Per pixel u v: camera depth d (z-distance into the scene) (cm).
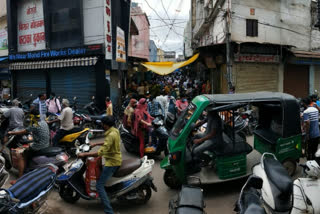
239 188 528
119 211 455
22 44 1524
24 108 1210
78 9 1293
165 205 474
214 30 1828
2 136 717
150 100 942
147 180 461
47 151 543
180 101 978
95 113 1068
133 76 2220
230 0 1469
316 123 610
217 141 493
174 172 520
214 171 520
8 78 1688
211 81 1709
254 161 564
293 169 548
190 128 485
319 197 364
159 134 709
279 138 525
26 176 391
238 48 1387
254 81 1477
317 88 1662
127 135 740
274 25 1608
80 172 457
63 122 707
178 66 1551
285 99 529
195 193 360
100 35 1249
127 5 1459
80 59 1244
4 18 1719
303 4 1694
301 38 1706
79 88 1316
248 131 931
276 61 1499
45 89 1430
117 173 444
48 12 1364
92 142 896
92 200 496
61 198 505
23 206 349
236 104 454
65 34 1345
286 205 371
